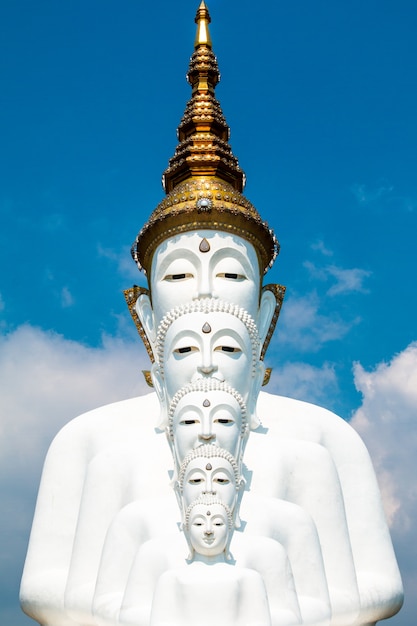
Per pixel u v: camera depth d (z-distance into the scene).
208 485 11.86
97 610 11.79
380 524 13.90
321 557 12.48
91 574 12.73
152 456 13.51
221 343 13.21
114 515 13.05
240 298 13.98
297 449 13.70
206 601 10.57
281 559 11.70
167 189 15.71
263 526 12.32
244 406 12.90
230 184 15.27
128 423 14.55
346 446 14.45
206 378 12.98
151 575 11.47
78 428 14.57
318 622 11.70
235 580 10.73
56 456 14.32
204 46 16.34
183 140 15.81
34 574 13.43
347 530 13.44
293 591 11.62
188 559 11.73
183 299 13.86
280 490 13.16
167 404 13.60
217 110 15.84
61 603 12.93
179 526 12.28
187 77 16.31
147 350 15.12
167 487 13.11
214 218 13.93
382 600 13.01
